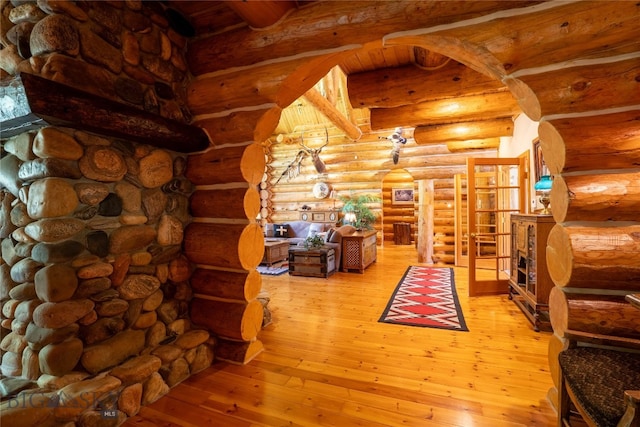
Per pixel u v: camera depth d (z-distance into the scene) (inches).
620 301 61.7
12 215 69.0
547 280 114.7
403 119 179.2
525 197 162.9
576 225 64.8
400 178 408.5
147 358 76.6
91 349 68.5
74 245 66.0
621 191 59.4
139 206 81.0
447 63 136.9
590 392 46.8
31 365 64.6
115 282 73.9
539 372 86.3
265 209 367.6
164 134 81.0
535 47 64.4
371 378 83.8
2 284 70.6
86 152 67.8
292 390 78.7
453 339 108.6
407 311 139.0
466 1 67.7
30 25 64.9
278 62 85.7
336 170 344.2
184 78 95.0
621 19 58.6
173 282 91.4
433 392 77.1
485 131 197.0
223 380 83.6
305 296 165.2
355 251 227.5
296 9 82.3
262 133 93.0
